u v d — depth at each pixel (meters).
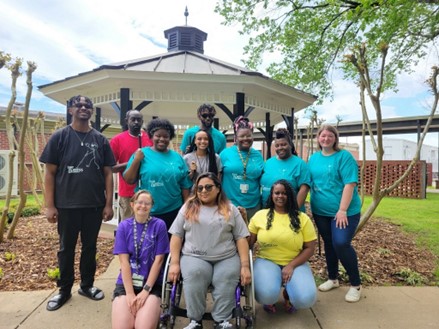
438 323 2.66
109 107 8.16
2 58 4.38
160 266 2.64
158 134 2.99
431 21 6.41
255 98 6.55
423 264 4.07
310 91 8.30
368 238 5.19
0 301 2.99
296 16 7.49
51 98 7.04
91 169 2.92
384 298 3.13
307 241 2.87
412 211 7.79
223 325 2.36
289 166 3.23
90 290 3.07
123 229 2.71
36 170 7.24
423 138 4.06
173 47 7.75
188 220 2.59
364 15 5.21
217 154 3.54
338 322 2.68
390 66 7.23
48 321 2.65
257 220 2.96
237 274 2.51
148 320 2.31
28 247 4.56
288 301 2.83
